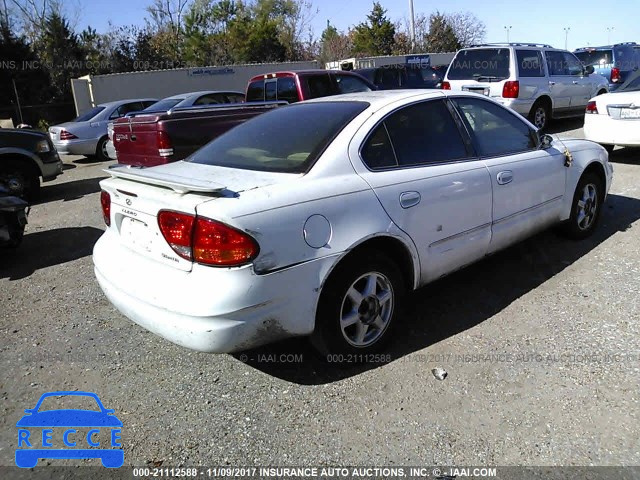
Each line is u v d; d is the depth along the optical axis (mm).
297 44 46312
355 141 3152
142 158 7301
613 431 2545
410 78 14242
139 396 3027
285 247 2660
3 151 8383
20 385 3189
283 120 3654
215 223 2521
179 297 2625
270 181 2846
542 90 10633
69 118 28984
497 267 4566
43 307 4348
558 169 4438
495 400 2814
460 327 3600
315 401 2895
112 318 4055
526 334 3447
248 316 2590
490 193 3750
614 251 4719
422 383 2994
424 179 3326
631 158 8414
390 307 3273
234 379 3143
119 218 3203
